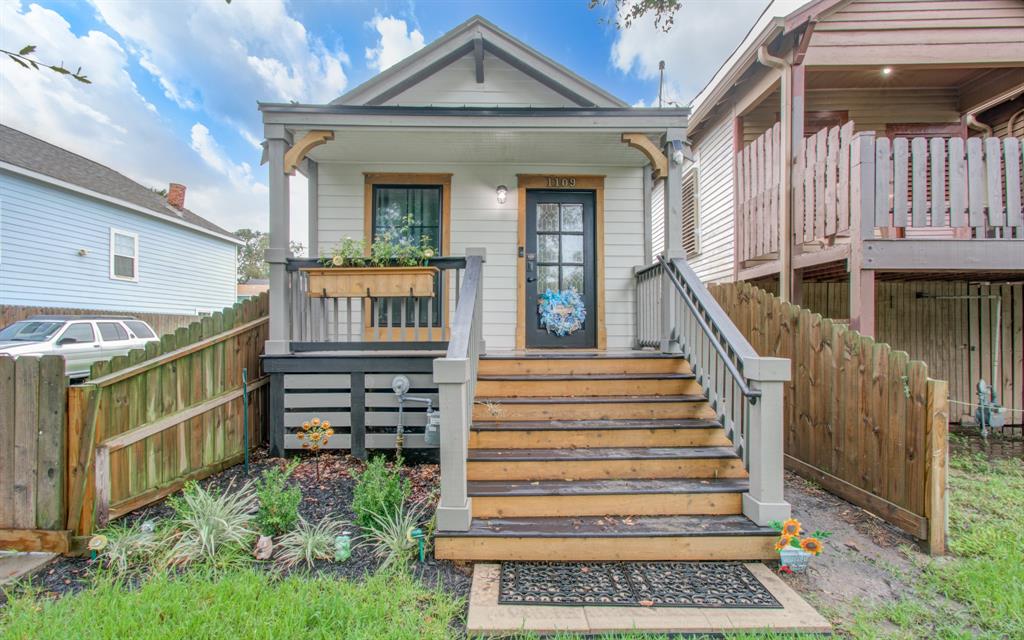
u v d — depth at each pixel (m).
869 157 4.38
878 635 2.16
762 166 6.32
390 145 5.41
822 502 3.68
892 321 6.31
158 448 3.47
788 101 5.73
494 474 3.38
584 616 2.26
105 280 11.72
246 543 2.84
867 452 3.50
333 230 5.94
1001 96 6.39
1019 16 5.78
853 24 5.82
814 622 2.22
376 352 4.58
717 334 3.87
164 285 13.70
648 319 5.57
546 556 2.80
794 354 4.40
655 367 4.52
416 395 4.48
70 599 2.34
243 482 3.86
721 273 7.83
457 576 2.67
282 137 4.58
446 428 2.89
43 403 2.91
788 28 5.53
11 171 9.60
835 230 4.79
